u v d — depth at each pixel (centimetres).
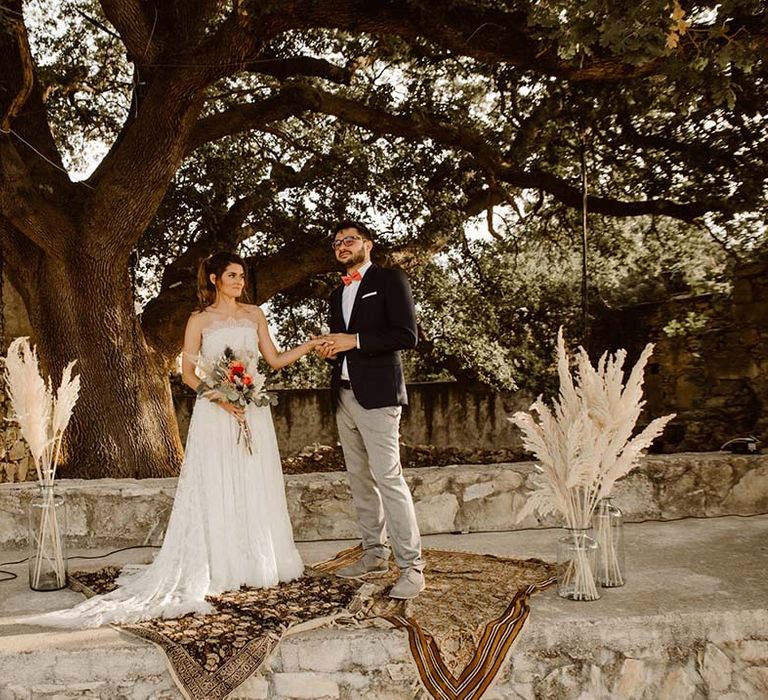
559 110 820
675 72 482
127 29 600
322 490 499
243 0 526
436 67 838
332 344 379
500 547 466
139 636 320
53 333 675
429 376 1414
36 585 395
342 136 970
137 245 931
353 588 382
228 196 948
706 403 837
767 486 538
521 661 330
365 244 409
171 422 728
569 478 349
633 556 437
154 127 614
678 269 1186
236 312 421
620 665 333
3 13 541
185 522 387
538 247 1278
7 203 616
